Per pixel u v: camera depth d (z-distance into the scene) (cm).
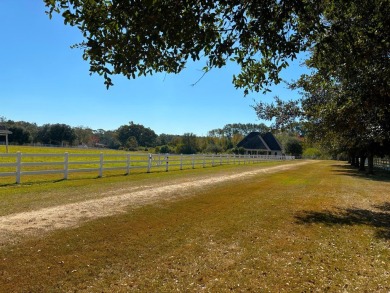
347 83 864
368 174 2994
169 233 711
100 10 363
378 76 754
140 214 861
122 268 523
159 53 407
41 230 680
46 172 1411
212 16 371
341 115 942
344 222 905
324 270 550
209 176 2003
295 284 491
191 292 455
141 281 482
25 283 457
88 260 544
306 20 434
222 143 8075
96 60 380
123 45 365
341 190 1630
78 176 1655
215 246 645
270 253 620
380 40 532
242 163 3931
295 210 1031
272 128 1450
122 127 11819
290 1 373
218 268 539
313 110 1263
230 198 1185
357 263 591
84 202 984
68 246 598
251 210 988
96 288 454
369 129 1088
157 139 11938
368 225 883
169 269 528
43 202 954
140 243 639
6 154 1259
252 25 409
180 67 434
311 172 2955
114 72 386
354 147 2653
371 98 822
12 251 561
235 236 715
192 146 6800
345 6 471
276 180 1977
